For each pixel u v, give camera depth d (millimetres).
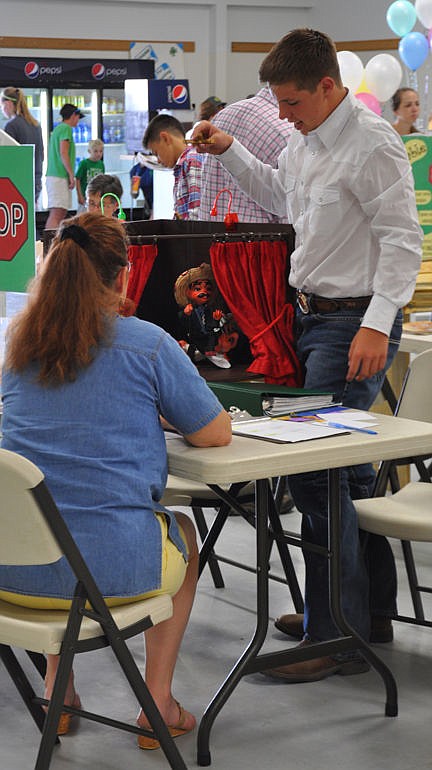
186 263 4008
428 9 8562
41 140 11961
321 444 2631
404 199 3170
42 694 3109
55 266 2512
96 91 13766
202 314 3879
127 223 4000
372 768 2699
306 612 3232
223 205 4867
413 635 3539
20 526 2258
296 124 3254
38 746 2814
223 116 4848
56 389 2498
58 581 2396
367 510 3191
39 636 2316
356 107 3205
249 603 3859
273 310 3693
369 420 2896
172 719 2822
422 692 3127
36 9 14156
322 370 3316
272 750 2793
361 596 3203
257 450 2582
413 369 3518
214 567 3979
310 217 3311
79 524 2424
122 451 2486
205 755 2709
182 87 10984
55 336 2480
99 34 14602
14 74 13297
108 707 3049
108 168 13977
